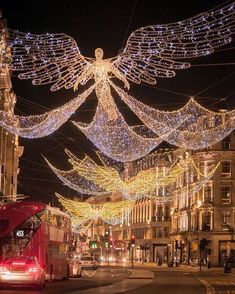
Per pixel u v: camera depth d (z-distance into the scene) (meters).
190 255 89.56
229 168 86.38
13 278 27.45
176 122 32.38
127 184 77.75
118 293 26.22
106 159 82.00
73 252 42.38
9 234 29.27
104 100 20.11
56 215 34.28
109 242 99.19
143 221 112.25
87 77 19.47
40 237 29.47
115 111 20.31
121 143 34.16
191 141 50.28
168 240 105.44
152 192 108.25
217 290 30.47
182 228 95.62
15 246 29.22
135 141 35.12
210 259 85.00
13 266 27.59
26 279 27.47
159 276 48.81
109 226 127.94
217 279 44.97
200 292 28.27
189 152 92.06
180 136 48.28
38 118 29.64
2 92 51.53
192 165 91.00
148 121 26.20
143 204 113.25
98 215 88.50
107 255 98.94
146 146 36.19
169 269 70.38
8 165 60.25
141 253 111.75
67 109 24.27
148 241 108.56
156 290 29.19
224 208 85.75
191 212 90.75
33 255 29.19
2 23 37.31
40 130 26.70
